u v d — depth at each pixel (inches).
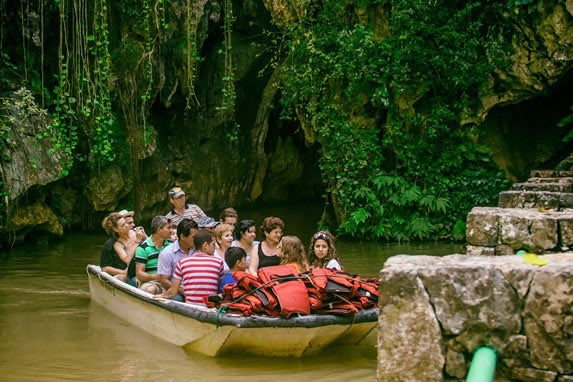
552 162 601.9
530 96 559.8
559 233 199.3
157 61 661.9
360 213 560.1
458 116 569.0
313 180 946.7
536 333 115.6
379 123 591.2
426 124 569.9
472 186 560.4
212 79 787.4
